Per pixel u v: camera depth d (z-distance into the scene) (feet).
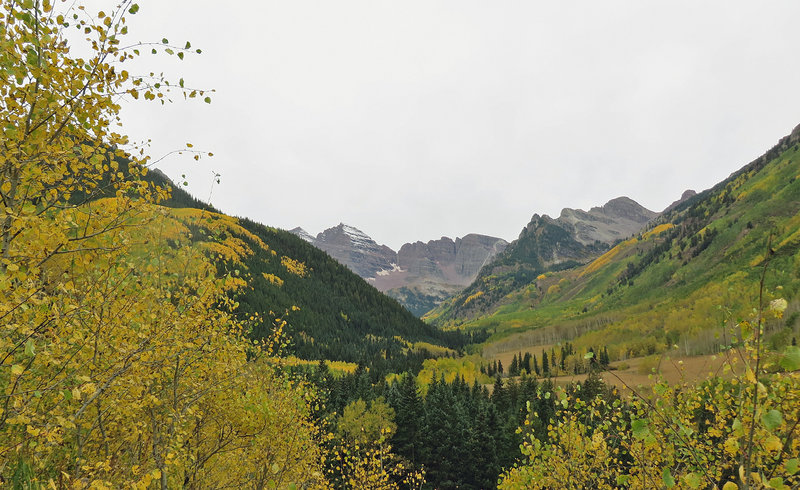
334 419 124.16
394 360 466.29
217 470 36.91
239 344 30.50
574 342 600.80
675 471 23.47
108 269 18.06
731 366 19.85
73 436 23.94
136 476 20.33
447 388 209.67
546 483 30.25
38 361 17.49
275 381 39.22
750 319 11.91
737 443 12.51
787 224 595.88
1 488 18.39
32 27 15.92
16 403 15.10
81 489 16.42
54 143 16.21
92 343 19.06
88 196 16.79
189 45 17.57
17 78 14.67
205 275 25.11
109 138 16.97
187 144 18.71
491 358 597.11
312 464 46.16
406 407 151.74
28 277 15.03
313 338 451.53
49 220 15.67
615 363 382.22
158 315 22.70
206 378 28.12
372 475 59.06
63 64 16.11
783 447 11.18
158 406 26.84
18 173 15.87
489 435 140.97
